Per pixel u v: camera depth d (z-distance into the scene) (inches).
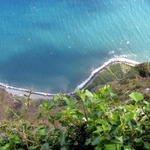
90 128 90.3
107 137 82.2
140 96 88.1
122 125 85.4
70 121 96.7
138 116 95.0
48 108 98.5
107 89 99.0
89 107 94.3
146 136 89.4
